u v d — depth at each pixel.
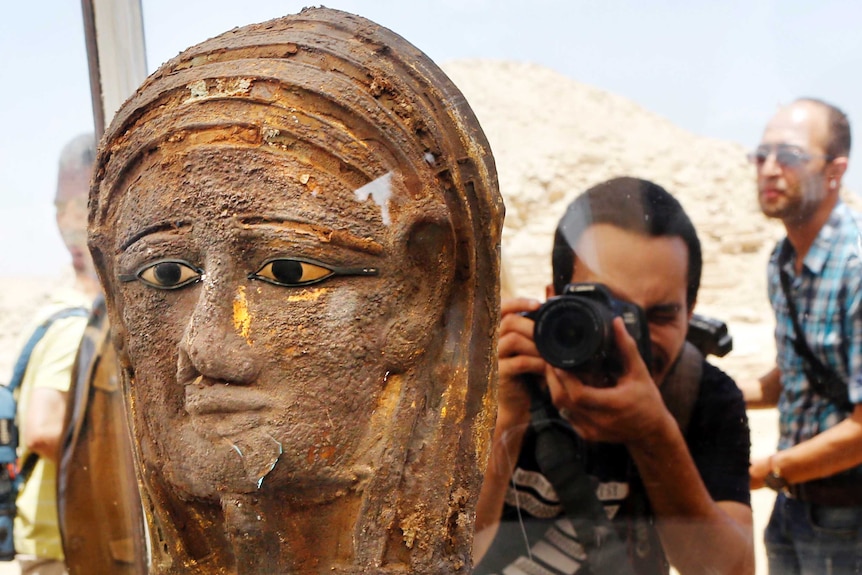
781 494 1.65
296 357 0.86
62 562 1.58
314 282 0.88
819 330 1.60
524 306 1.39
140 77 1.42
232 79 0.90
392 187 0.89
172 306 0.91
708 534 1.45
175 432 0.91
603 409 1.38
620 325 1.37
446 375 0.94
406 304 0.91
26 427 1.55
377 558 0.89
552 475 1.39
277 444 0.85
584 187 4.54
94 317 1.51
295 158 0.87
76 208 1.58
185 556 0.94
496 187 0.98
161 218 0.89
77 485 1.53
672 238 1.48
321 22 0.99
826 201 1.60
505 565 1.35
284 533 0.89
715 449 1.52
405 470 0.91
